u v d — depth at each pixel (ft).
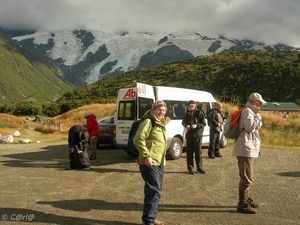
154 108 15.61
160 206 18.35
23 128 114.93
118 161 34.01
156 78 417.90
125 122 33.55
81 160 29.40
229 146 46.85
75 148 29.37
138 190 21.86
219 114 35.83
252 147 17.20
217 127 35.40
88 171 28.48
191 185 23.21
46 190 21.77
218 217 16.56
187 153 27.27
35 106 274.36
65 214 16.83
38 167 30.53
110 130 45.19
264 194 20.99
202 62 488.85
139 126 15.15
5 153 40.78
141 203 18.93
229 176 26.25
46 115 269.64
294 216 16.76
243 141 17.21
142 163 15.20
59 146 49.34
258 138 17.63
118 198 19.93
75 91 478.59
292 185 23.50
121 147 34.06
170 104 34.76
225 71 322.75
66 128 97.19
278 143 56.08
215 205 18.60
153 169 15.05
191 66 456.86
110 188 22.39
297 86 241.55
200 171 27.30
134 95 32.68
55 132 87.61
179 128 35.06
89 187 22.63
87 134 30.07
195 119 26.84
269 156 38.32
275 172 28.35
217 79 303.68
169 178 25.39
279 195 20.76
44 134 86.12
